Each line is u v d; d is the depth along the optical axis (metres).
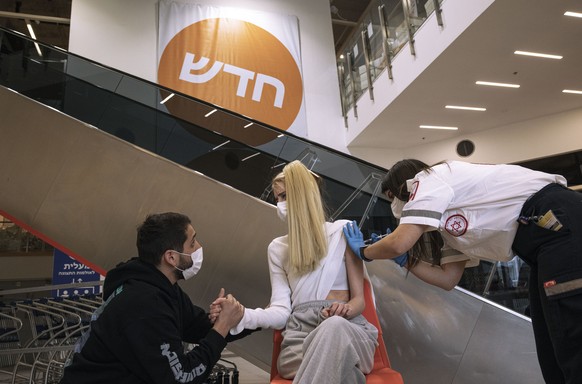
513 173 1.58
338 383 1.31
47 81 5.25
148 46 9.09
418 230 1.58
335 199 3.52
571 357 1.30
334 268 1.75
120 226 3.62
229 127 4.58
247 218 3.25
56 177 3.93
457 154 9.98
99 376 1.38
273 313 1.70
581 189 8.61
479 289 2.53
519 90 8.01
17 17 10.69
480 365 2.33
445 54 6.74
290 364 1.54
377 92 8.73
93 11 8.98
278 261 1.88
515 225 1.52
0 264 11.39
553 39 6.48
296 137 4.17
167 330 1.41
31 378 3.63
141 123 4.85
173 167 3.70
